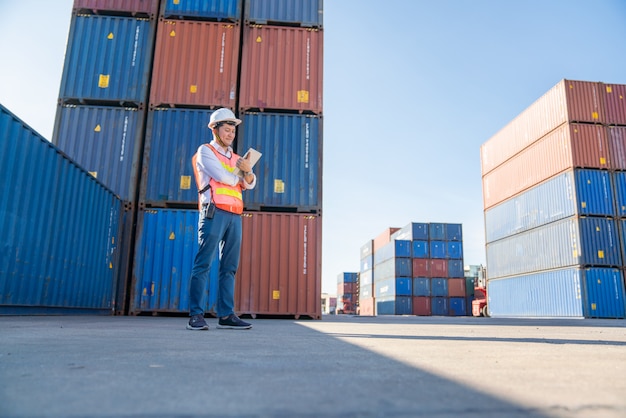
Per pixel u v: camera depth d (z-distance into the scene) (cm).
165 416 103
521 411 112
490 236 2527
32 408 109
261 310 945
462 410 112
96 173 988
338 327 583
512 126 2322
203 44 1073
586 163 1838
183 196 988
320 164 1032
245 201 997
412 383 149
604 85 1925
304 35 1110
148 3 1078
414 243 3622
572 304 1777
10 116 576
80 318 678
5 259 575
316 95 1073
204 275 430
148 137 1009
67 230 743
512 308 2241
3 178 565
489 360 219
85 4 1060
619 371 183
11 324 452
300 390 134
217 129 435
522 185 2206
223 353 230
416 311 3503
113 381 145
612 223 1786
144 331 391
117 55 1044
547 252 1966
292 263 971
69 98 1009
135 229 1004
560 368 191
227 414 105
